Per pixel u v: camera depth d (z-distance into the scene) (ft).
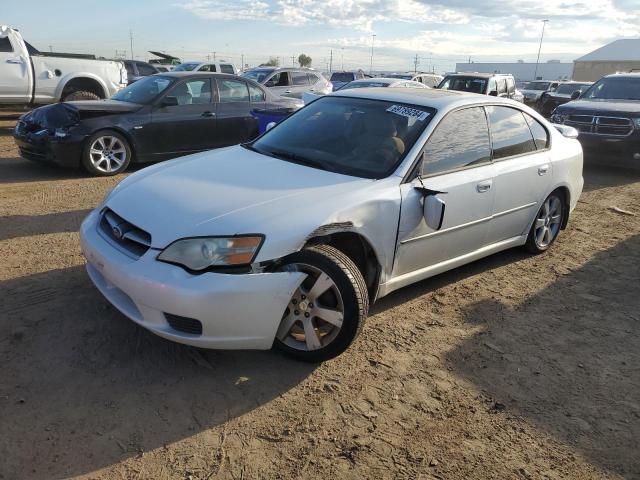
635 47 191.11
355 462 8.45
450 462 8.59
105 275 10.35
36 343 10.89
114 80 40.57
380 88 15.96
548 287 15.47
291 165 12.58
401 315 13.23
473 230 14.11
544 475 8.45
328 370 10.77
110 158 26.30
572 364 11.58
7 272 14.07
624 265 17.47
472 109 14.24
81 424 8.82
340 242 11.62
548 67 237.25
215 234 9.57
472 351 11.82
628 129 31.32
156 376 10.19
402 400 10.01
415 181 12.27
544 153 16.53
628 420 9.86
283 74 49.88
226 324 9.53
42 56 37.47
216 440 8.73
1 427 8.59
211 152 14.29
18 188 23.27
